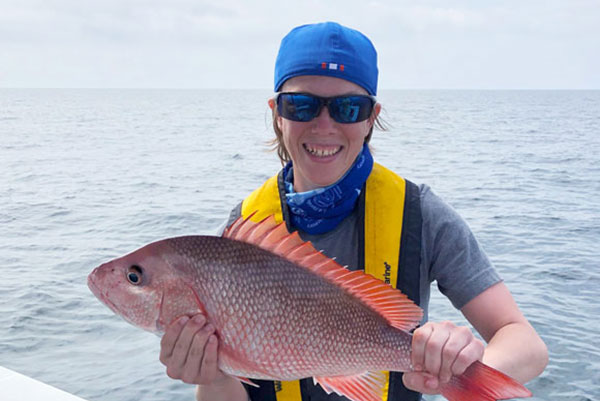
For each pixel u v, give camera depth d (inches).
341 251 93.8
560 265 335.3
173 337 69.1
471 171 772.6
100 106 3956.7
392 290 72.9
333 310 72.2
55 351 229.1
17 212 512.7
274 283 70.9
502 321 85.8
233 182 687.1
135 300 70.3
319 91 84.4
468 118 2301.9
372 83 88.6
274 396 91.5
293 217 95.8
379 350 72.3
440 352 66.2
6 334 244.1
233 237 72.7
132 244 404.2
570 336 235.5
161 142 1263.5
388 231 91.5
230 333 69.9
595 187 643.5
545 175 738.8
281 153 104.3
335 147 86.7
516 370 77.5
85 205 542.9
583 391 197.2
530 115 2623.0
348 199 92.0
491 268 90.6
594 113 2874.0
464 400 66.2
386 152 987.3
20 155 1011.9
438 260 91.4
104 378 207.6
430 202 93.9
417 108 3316.9
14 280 315.6
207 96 7568.9
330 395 90.1
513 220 461.1
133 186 659.4
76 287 303.1
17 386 108.3
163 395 196.5
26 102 4874.5
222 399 87.7
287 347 71.3
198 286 69.6
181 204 545.0
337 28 85.4
